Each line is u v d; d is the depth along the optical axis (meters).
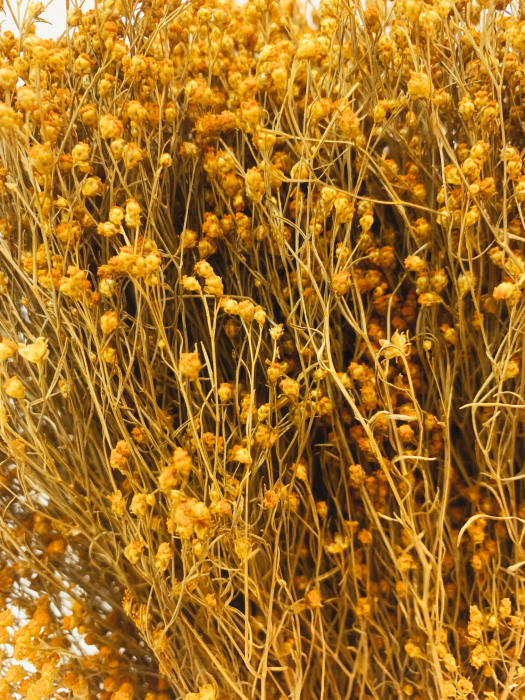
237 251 0.31
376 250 0.30
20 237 0.29
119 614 0.33
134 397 0.28
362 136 0.29
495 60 0.29
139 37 0.31
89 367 0.30
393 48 0.32
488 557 0.30
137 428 0.28
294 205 0.30
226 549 0.29
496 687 0.31
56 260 0.28
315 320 0.31
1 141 0.29
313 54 0.26
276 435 0.28
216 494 0.26
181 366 0.25
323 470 0.32
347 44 0.33
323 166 0.29
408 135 0.32
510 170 0.28
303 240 0.31
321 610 0.32
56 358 0.31
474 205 0.28
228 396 0.28
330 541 0.31
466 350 0.30
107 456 0.29
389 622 0.32
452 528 0.33
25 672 0.30
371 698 0.32
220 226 0.30
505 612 0.29
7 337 0.31
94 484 0.31
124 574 0.30
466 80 0.31
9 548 0.31
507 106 0.33
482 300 0.31
